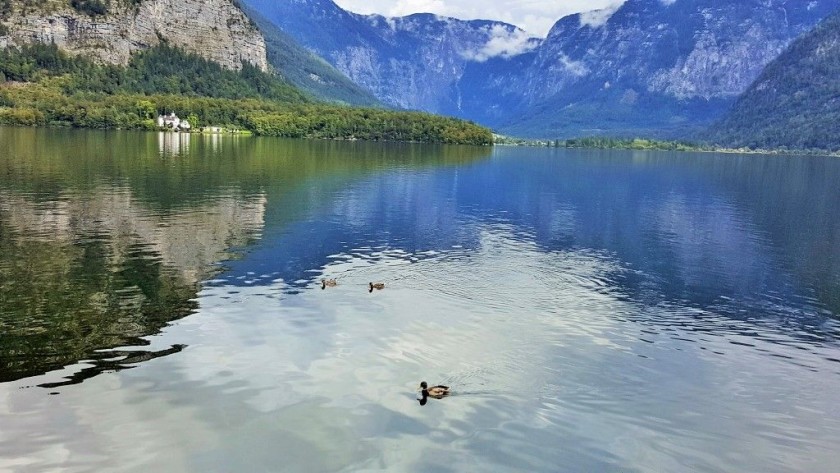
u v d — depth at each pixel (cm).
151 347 3086
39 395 2555
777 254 6025
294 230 6166
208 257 4928
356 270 4747
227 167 11862
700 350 3412
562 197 10100
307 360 2986
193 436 2292
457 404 2605
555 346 3334
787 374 3128
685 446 2383
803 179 15662
